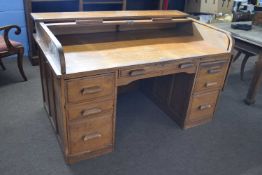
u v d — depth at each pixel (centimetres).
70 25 163
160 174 157
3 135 180
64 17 166
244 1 343
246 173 162
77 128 148
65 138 148
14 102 219
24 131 185
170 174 157
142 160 166
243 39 221
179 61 158
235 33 229
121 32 199
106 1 310
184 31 213
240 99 250
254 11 301
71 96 134
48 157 164
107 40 179
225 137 194
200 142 186
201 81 180
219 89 195
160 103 223
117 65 140
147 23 191
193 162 168
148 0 364
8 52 231
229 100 247
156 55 160
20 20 293
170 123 205
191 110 192
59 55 121
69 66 135
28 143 174
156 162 165
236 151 180
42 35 155
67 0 288
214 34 185
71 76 128
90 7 325
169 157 170
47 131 187
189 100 185
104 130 158
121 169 158
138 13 196
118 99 236
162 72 157
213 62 175
